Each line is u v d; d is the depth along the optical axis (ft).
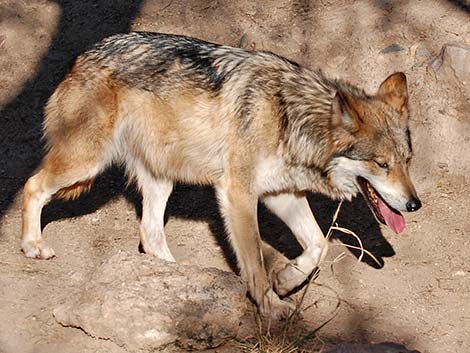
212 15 46.24
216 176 32.22
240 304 28.40
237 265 33.30
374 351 27.07
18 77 45.14
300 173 31.17
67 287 31.22
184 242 35.55
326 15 44.06
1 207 37.29
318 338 28.63
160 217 34.01
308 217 31.94
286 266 31.76
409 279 32.48
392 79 31.14
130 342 27.40
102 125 32.63
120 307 27.53
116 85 32.55
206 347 27.86
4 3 48.11
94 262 33.24
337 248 34.65
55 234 35.37
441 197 37.11
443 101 39.27
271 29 44.47
